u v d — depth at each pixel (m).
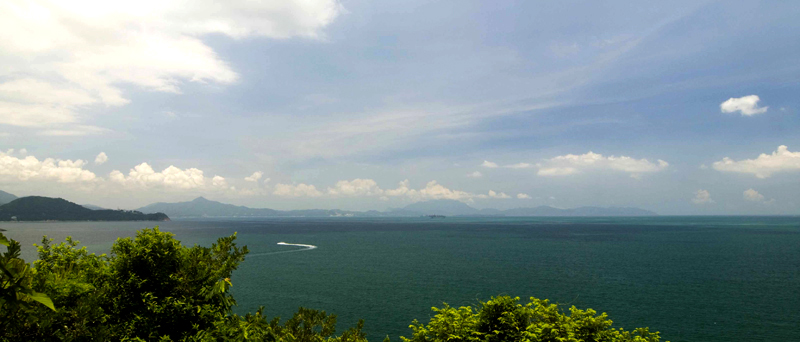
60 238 155.62
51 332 7.60
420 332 12.38
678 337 38.22
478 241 161.25
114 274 10.42
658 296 55.56
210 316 10.91
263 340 11.33
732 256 103.31
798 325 41.81
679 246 132.75
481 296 55.75
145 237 11.02
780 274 73.94
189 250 11.84
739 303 51.38
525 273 76.62
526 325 11.64
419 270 81.12
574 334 11.01
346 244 148.00
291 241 163.62
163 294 10.73
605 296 55.75
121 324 9.87
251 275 75.12
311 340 13.55
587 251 118.25
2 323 6.66
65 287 8.33
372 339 37.72
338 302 52.53
